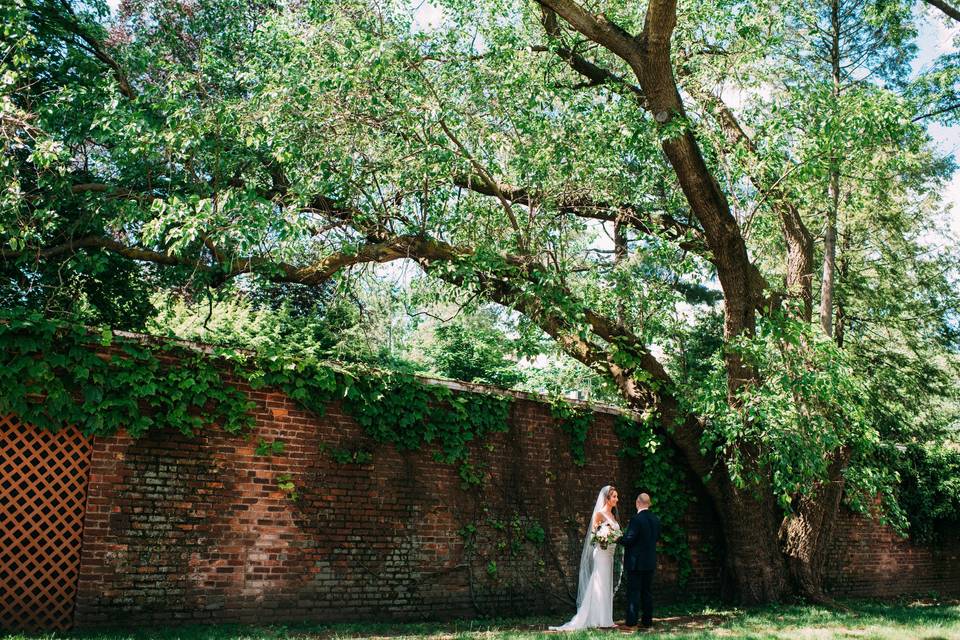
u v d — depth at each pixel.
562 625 9.96
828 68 15.41
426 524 10.27
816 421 11.27
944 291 19.58
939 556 18.19
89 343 8.05
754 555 12.82
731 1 11.83
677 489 13.27
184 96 10.81
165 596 8.22
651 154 11.92
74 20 11.55
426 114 9.83
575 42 11.93
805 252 14.34
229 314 18.12
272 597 8.88
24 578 7.61
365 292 12.78
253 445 9.02
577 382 16.67
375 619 9.59
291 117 9.89
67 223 10.60
